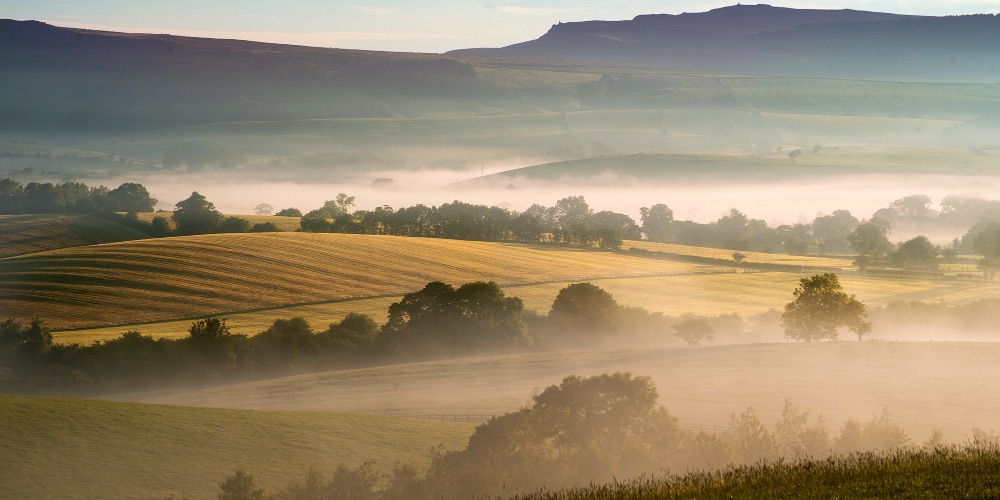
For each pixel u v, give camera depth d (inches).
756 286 5078.7
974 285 5064.0
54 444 1798.7
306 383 2792.8
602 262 5644.7
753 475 721.6
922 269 5753.0
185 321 3794.3
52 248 6018.7
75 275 4365.2
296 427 1984.5
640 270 5398.6
